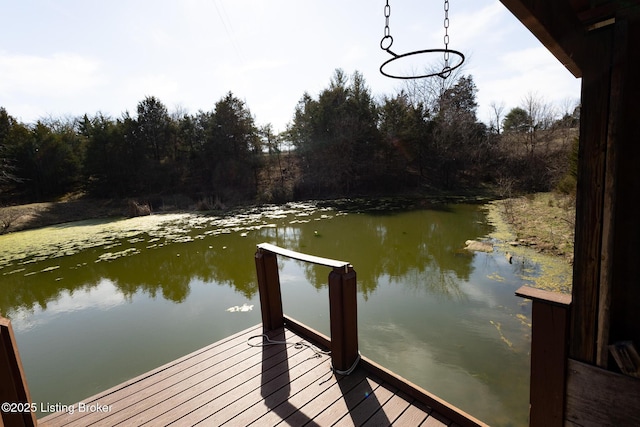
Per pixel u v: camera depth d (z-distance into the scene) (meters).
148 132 18.38
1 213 12.84
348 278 2.10
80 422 1.84
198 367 2.30
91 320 4.65
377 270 6.10
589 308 1.14
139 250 7.96
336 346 2.16
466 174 18.00
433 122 17.17
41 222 13.13
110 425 1.81
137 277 6.30
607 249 1.08
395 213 11.74
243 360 2.37
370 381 2.08
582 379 1.17
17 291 5.82
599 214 1.09
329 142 16.69
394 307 4.52
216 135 17.38
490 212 11.20
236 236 9.09
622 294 1.08
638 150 1.00
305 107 17.59
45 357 3.75
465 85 20.88
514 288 4.95
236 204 15.67
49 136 17.59
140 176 17.31
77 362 3.62
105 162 16.86
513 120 21.47
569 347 1.21
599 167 1.07
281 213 12.62
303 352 2.44
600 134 1.06
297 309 4.61
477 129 18.05
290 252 2.54
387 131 17.41
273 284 2.77
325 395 1.97
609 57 1.02
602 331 1.12
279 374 2.20
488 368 3.14
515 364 3.19
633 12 0.97
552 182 13.61
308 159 17.31
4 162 15.88
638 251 1.03
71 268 6.89
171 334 4.13
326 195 16.66
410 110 17.11
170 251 7.78
